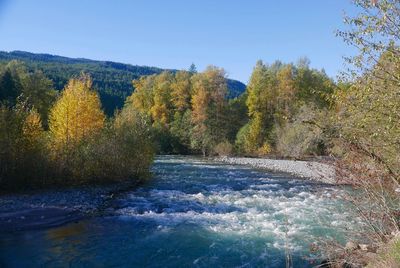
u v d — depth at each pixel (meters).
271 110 58.81
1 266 9.33
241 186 24.86
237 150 57.28
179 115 67.69
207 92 63.44
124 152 25.27
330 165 7.31
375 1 6.38
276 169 37.28
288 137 45.12
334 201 18.31
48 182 21.62
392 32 6.60
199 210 16.61
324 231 12.58
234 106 67.44
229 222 14.38
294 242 11.73
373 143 6.86
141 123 28.55
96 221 14.25
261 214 15.67
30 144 21.28
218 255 10.72
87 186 22.52
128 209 16.50
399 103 6.59
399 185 6.52
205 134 61.97
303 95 57.84
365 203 7.24
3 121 20.11
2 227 12.80
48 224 13.54
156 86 74.81
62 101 29.27
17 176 20.44
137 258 10.40
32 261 9.80
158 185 24.73
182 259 10.38
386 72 6.66
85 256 10.41
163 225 13.85
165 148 65.50
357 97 7.24
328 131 7.51
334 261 7.57
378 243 7.00
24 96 58.59
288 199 19.61
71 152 23.09
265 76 64.88
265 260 10.25
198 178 29.20
